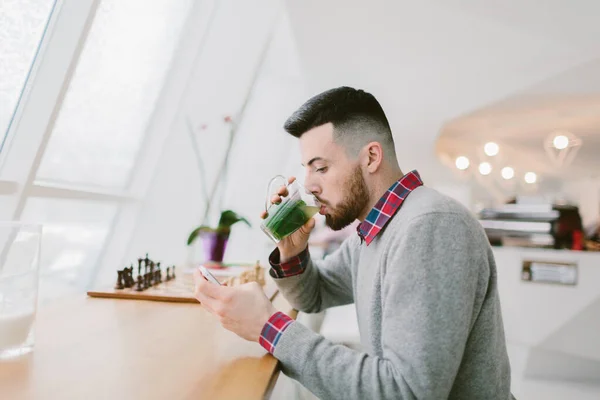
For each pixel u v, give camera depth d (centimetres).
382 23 300
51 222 235
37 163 165
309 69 392
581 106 457
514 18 289
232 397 69
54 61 162
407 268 83
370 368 80
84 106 229
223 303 91
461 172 768
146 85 273
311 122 103
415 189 101
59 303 132
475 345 94
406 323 80
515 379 341
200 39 284
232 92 327
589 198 916
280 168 635
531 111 480
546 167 817
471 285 84
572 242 369
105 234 288
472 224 90
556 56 336
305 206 120
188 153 311
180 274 197
